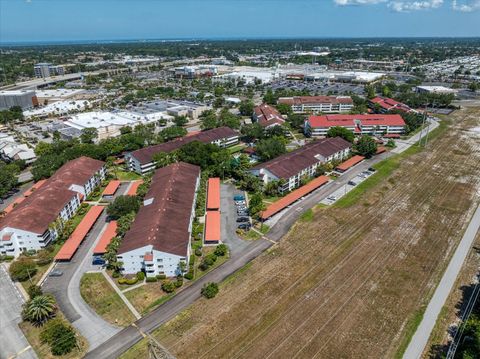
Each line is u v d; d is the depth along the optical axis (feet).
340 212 370.94
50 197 362.53
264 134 607.37
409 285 263.29
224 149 517.55
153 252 274.36
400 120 644.27
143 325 233.96
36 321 240.73
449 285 261.85
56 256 304.50
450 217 357.00
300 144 592.19
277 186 405.39
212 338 221.87
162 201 345.51
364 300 249.34
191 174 425.69
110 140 556.10
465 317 231.91
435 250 304.50
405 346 212.23
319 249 309.83
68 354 214.48
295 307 244.63
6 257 309.63
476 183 433.89
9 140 629.92
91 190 432.25
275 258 298.97
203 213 372.58
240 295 257.75
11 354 216.74
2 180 428.56
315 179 443.73
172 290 263.70
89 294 264.11
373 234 330.13
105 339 224.12
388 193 412.16
